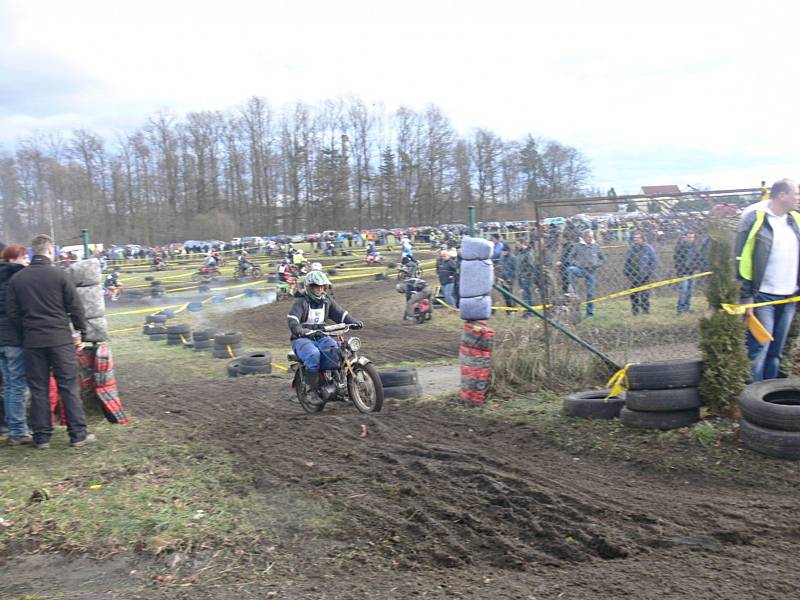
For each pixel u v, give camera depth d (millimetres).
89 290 8594
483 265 8094
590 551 4434
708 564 4109
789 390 6168
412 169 85625
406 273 26359
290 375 12320
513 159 83312
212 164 87750
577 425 6996
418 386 9320
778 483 5297
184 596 4188
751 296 6742
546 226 8633
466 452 6504
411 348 14734
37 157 74250
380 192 87750
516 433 7047
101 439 7812
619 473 5824
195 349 16453
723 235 6602
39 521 5387
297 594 4109
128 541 5031
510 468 5988
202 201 87125
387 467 6266
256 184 88375
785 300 6742
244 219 88438
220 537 5008
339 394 8609
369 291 28516
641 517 4836
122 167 82750
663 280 8445
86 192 79188
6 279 7410
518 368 8688
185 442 7668
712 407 6449
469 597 3885
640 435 6500
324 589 4152
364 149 86875
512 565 4305
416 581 4164
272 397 10344
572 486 5520
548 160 80938
